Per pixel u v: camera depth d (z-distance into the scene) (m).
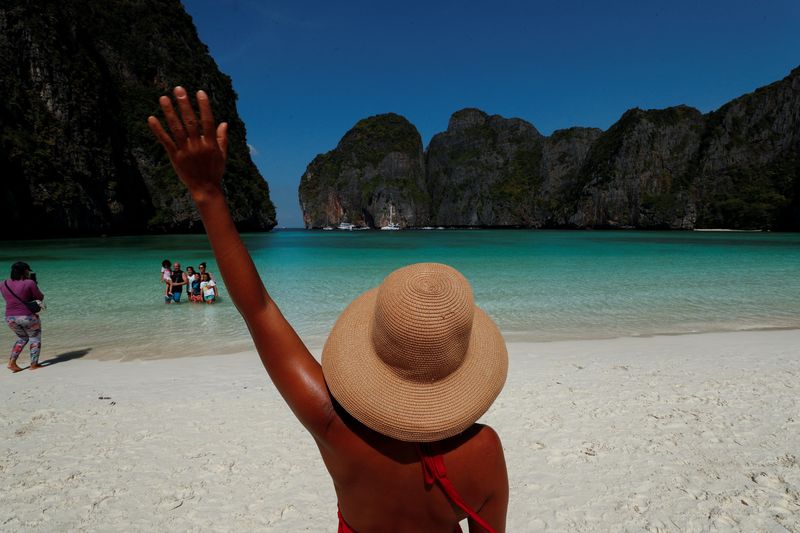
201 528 3.04
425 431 0.87
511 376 6.03
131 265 22.78
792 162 124.31
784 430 4.32
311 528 3.04
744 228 115.31
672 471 3.65
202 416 4.82
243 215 85.00
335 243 52.09
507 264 23.72
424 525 1.01
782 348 7.41
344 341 0.95
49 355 7.45
